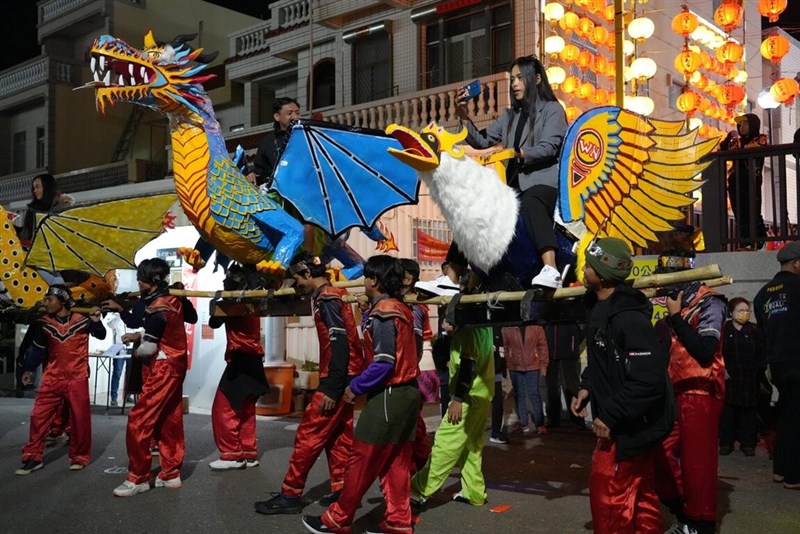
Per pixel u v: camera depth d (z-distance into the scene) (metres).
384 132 5.16
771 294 5.95
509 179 4.85
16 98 21.39
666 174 4.48
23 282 7.00
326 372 5.11
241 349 6.54
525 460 6.93
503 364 8.30
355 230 10.35
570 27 12.34
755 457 6.98
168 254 10.30
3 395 12.43
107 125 21.42
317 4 15.61
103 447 7.58
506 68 13.18
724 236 8.18
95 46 5.45
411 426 4.38
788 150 7.79
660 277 3.73
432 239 11.00
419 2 14.16
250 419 6.68
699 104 13.28
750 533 4.66
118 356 9.77
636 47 13.35
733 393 7.00
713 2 16.78
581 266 4.38
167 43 5.63
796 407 5.72
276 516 5.11
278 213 5.69
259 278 6.02
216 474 6.38
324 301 4.92
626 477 3.46
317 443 5.09
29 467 6.48
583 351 8.77
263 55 17.88
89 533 4.78
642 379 3.30
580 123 4.37
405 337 4.36
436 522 4.95
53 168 20.30
